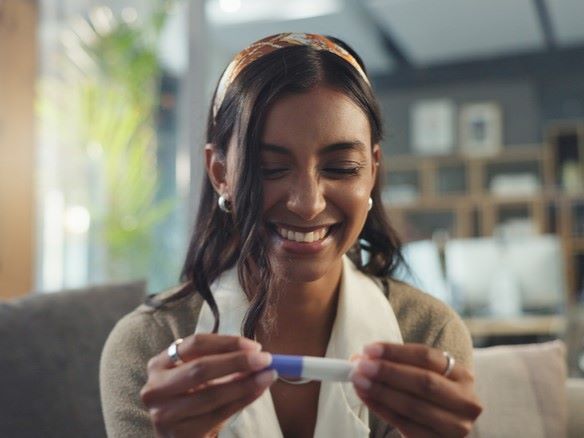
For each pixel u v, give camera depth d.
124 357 0.92
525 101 6.03
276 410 0.90
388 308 0.95
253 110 0.75
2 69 2.32
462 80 6.19
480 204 5.85
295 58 0.76
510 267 3.36
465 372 0.67
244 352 0.64
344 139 0.75
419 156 6.12
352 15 4.77
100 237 2.73
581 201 5.57
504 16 5.04
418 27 5.22
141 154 2.79
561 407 1.14
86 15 2.84
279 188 0.75
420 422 0.66
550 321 3.19
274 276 0.84
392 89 6.39
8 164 2.34
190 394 0.65
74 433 1.16
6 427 1.12
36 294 1.26
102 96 2.79
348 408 0.87
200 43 2.42
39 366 1.17
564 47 5.69
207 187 0.94
